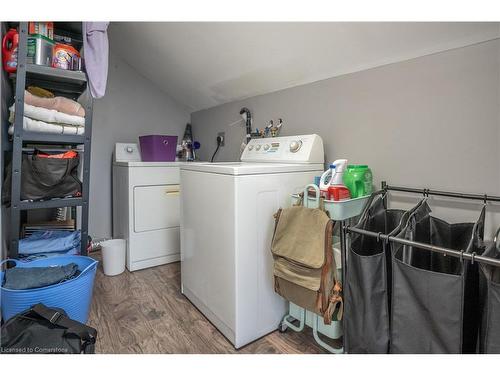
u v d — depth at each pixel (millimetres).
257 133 2506
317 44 1755
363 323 1254
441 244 1405
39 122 1664
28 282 1434
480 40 1304
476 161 1353
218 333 1624
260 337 1594
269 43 1916
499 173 1290
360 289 1251
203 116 3334
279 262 1471
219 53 2244
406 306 1114
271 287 1628
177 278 2361
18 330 1245
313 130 2080
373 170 1746
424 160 1524
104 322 1715
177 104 3463
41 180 1693
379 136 1702
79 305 1562
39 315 1299
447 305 1007
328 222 1313
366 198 1529
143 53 2744
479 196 1299
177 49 2434
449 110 1421
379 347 1208
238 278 1476
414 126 1550
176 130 3480
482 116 1323
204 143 3348
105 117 3002
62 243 1904
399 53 1562
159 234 2643
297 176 1724
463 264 976
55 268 1607
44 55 1691
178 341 1550
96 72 1844
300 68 2018
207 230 1690
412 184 1577
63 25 2002
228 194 1486
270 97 2426
